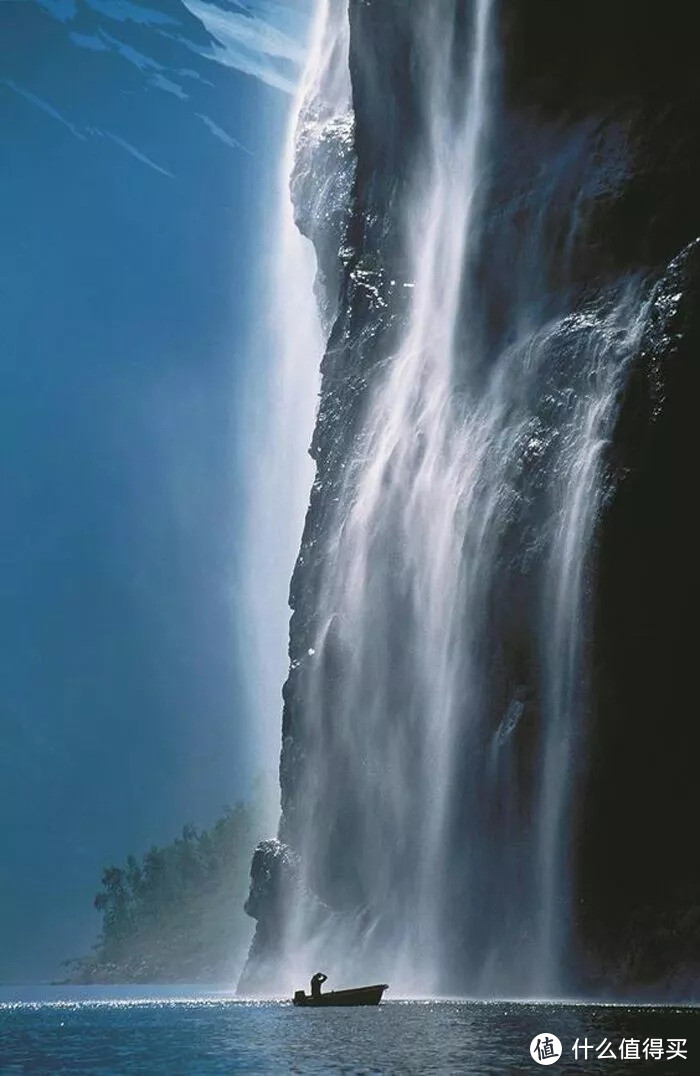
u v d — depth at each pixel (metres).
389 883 61.56
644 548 51.03
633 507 51.28
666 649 50.50
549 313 58.84
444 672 59.66
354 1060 33.78
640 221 56.25
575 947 51.06
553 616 53.81
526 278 60.22
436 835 58.72
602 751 51.09
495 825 55.41
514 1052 33.50
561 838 52.06
